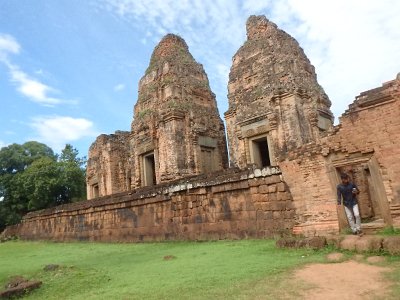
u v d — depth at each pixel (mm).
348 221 11734
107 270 10531
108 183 33969
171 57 26453
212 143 26078
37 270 11539
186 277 8250
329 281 6891
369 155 11227
